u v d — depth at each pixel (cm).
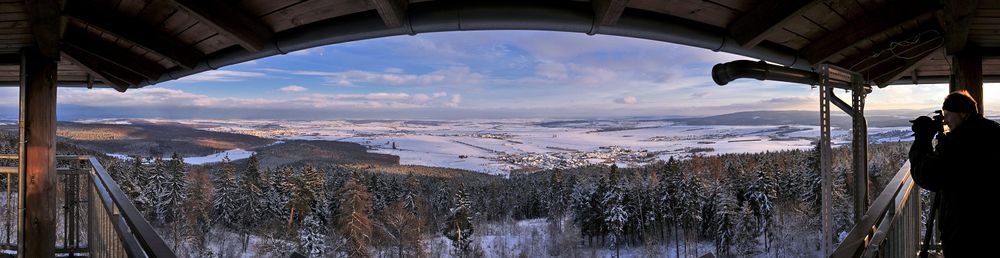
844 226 2177
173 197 2933
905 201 306
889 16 330
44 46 323
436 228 3978
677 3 310
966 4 290
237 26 301
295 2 294
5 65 353
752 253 3127
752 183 3384
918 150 213
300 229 2745
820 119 325
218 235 3048
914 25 357
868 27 345
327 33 324
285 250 2681
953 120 203
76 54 393
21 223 340
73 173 455
